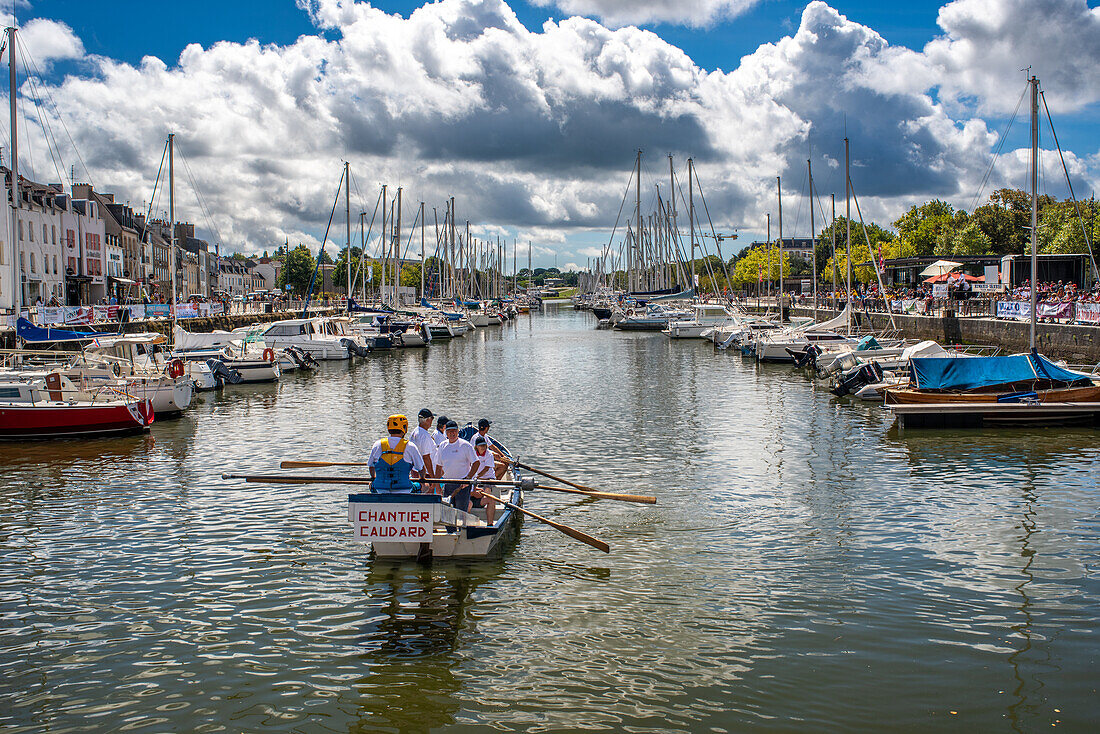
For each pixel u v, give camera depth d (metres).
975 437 27.12
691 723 9.85
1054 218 83.00
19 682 10.90
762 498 19.59
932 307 62.72
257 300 104.44
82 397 29.64
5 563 15.27
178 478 22.00
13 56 35.97
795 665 11.25
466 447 15.61
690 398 37.94
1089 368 36.19
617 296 140.75
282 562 15.19
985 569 14.80
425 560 15.05
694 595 13.63
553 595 13.62
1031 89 32.34
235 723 9.91
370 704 10.30
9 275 59.16
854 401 36.56
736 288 144.12
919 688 10.66
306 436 28.78
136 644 11.95
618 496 17.80
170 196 49.16
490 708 10.19
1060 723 9.85
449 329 83.62
